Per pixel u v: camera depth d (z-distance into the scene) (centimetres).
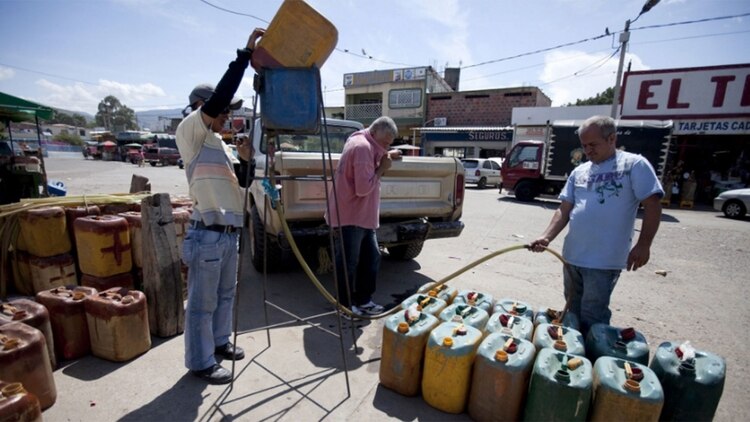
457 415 227
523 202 1343
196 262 234
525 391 211
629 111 1644
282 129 231
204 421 212
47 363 218
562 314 274
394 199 429
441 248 653
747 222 1045
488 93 2580
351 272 340
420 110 2806
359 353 296
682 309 411
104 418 212
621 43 1573
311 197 381
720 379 199
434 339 227
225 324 279
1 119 834
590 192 253
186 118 226
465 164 1916
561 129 1256
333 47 218
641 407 180
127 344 265
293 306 383
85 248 318
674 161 1590
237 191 249
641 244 238
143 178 499
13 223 354
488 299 300
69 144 5675
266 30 208
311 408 228
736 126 1452
